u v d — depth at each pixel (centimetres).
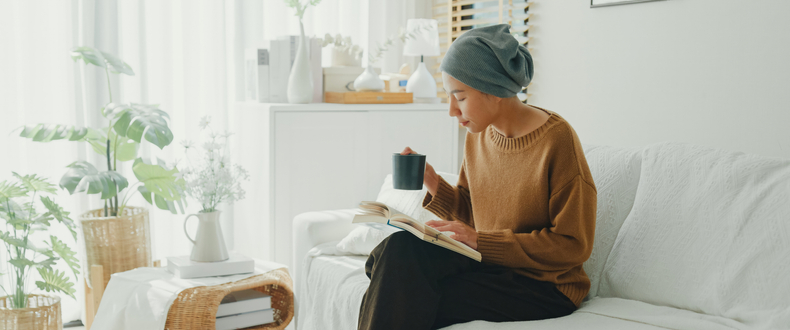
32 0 239
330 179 254
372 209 140
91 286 219
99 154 254
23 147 242
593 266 163
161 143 212
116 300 188
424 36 289
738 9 216
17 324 200
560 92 285
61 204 251
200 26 276
